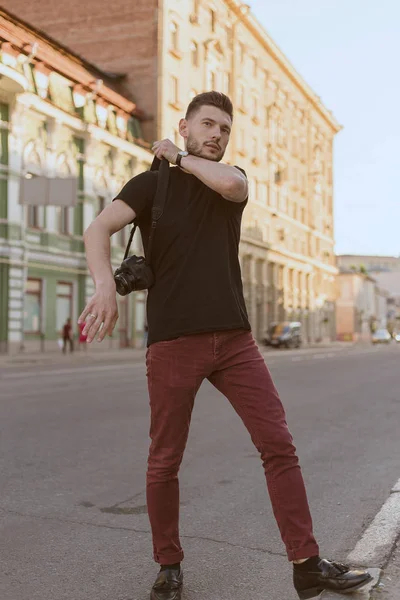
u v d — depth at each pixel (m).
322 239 75.50
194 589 3.24
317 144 72.62
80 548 3.83
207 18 46.91
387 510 4.55
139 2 40.69
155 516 3.08
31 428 7.95
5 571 3.48
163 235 2.96
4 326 28.33
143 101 40.09
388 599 3.01
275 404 2.98
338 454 6.62
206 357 2.95
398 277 138.38
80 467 5.91
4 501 4.80
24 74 28.06
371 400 11.29
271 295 60.22
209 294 2.95
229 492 5.12
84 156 33.00
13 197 28.36
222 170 2.83
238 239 3.11
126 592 3.20
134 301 38.12
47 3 42.66
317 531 4.15
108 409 9.76
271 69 59.09
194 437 7.52
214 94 3.07
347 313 91.62
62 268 31.81
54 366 22.47
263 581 3.34
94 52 41.31
